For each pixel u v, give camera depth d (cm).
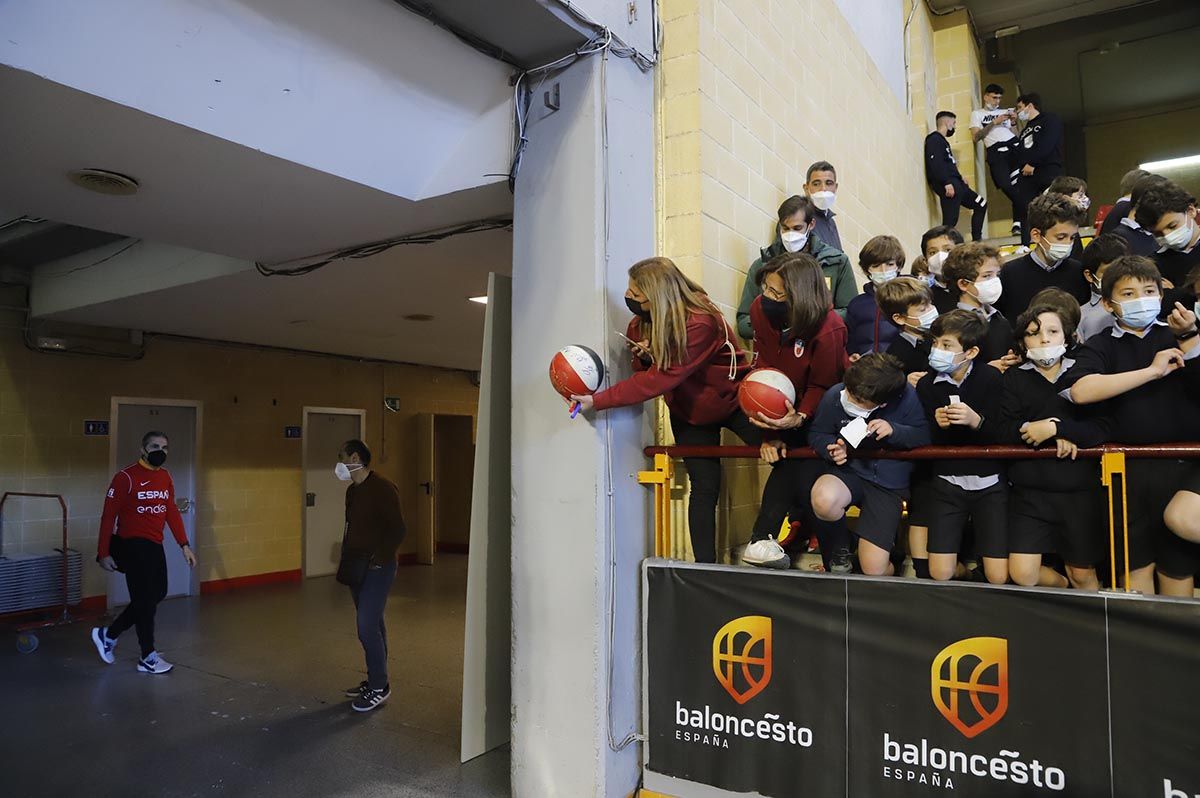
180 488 822
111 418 758
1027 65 1029
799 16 464
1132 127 1025
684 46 341
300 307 651
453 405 1161
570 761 293
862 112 579
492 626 366
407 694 461
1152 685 211
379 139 338
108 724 412
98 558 511
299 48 286
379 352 947
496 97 342
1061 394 228
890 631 247
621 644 298
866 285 341
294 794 324
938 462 251
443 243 453
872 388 237
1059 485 230
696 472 298
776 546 273
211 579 838
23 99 263
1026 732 226
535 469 310
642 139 329
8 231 580
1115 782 214
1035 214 281
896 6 774
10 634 629
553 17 284
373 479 441
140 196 367
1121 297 220
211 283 555
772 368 278
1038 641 226
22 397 695
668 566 291
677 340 265
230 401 869
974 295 279
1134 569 233
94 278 628
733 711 274
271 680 493
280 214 397
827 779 254
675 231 336
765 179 400
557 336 306
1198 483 215
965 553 286
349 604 758
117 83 260
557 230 309
